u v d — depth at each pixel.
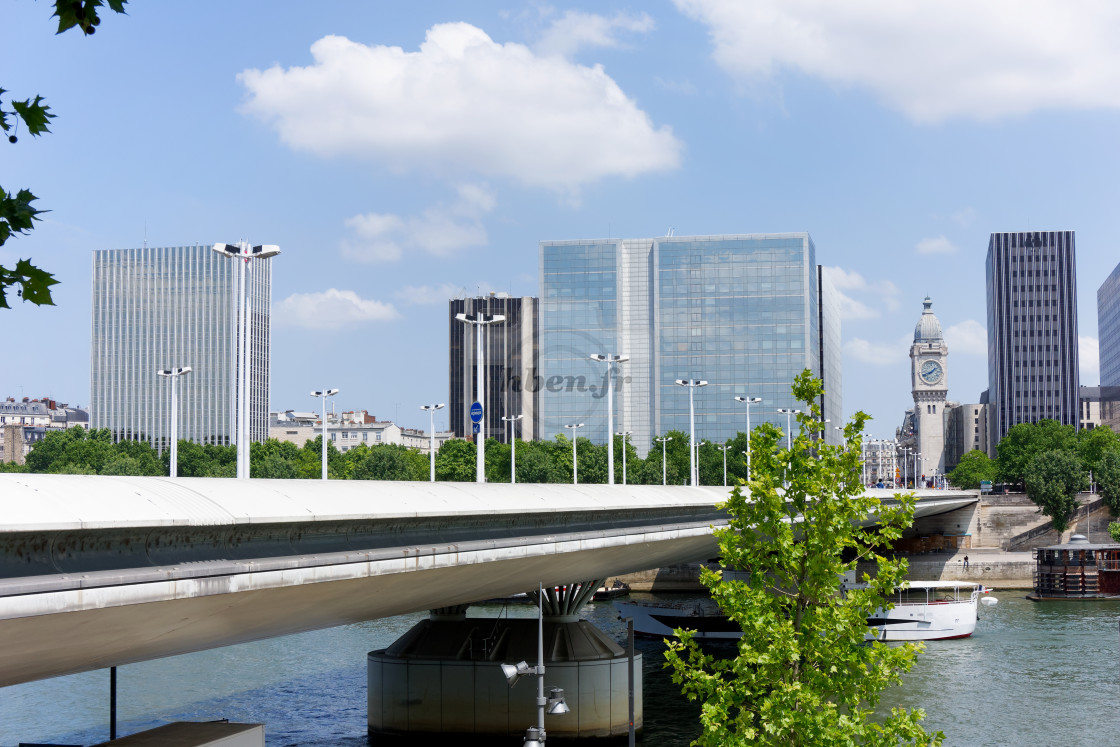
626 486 55.34
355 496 29.72
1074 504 178.75
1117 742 62.56
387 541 30.19
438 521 32.94
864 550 29.09
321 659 93.38
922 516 181.38
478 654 64.75
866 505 29.06
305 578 25.34
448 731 63.34
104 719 68.31
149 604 20.72
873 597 28.30
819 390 31.14
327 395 93.88
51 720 67.94
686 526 55.53
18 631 18.81
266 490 26.25
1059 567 150.25
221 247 56.22
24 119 7.24
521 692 62.84
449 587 37.97
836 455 30.19
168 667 89.50
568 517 43.38
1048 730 65.75
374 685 65.19
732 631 107.31
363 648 99.94
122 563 20.36
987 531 183.88
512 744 62.72
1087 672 86.81
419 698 63.78
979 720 68.62
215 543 23.36
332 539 27.89
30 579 17.77
